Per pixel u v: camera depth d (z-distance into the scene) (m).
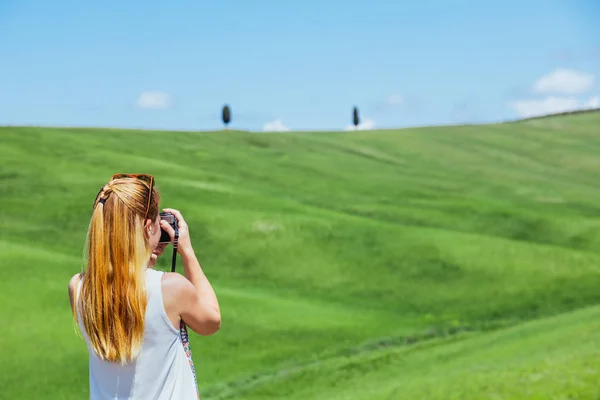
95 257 3.38
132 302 3.33
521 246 41.53
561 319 28.19
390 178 71.25
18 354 25.17
